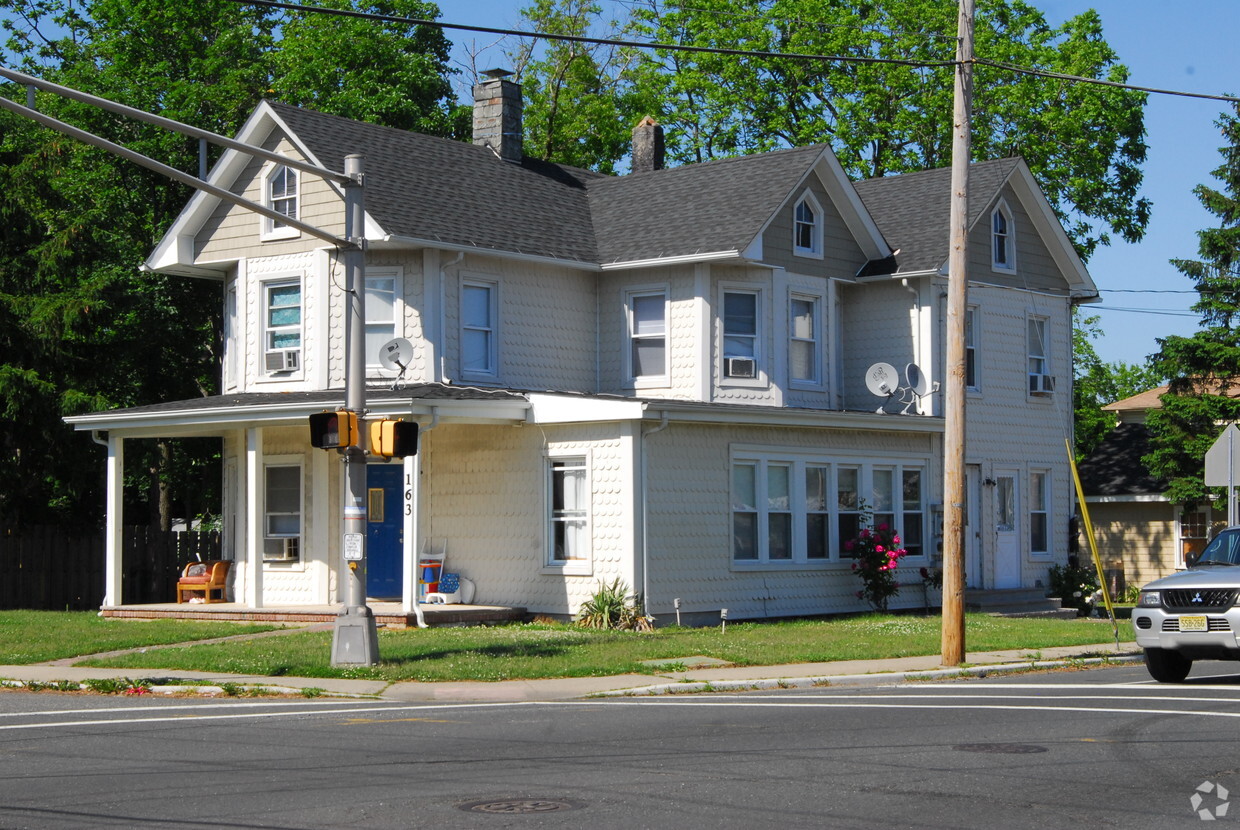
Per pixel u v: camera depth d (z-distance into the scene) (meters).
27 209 32.59
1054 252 33.44
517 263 27.86
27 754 11.58
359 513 18.14
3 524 32.34
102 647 20.56
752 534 26.20
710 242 27.66
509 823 8.52
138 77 39.50
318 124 27.62
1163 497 38.50
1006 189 32.19
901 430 28.66
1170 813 8.81
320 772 10.47
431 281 26.39
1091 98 41.94
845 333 30.97
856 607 28.11
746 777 10.09
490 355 27.34
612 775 10.21
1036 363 33.00
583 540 24.64
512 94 31.50
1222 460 21.52
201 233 28.42
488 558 25.72
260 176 27.72
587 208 31.06
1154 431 37.50
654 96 47.12
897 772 10.29
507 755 11.26
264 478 27.53
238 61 40.75
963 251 19.25
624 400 23.77
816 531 27.41
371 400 23.52
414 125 40.47
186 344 37.75
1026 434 32.28
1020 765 10.59
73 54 41.28
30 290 32.38
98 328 32.34
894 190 33.00
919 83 42.66
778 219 29.02
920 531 29.47
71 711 14.88
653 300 28.88
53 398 30.94
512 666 18.06
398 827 8.43
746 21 45.12
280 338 27.53
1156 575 40.25
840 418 26.94
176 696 16.70
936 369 29.80
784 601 26.52
